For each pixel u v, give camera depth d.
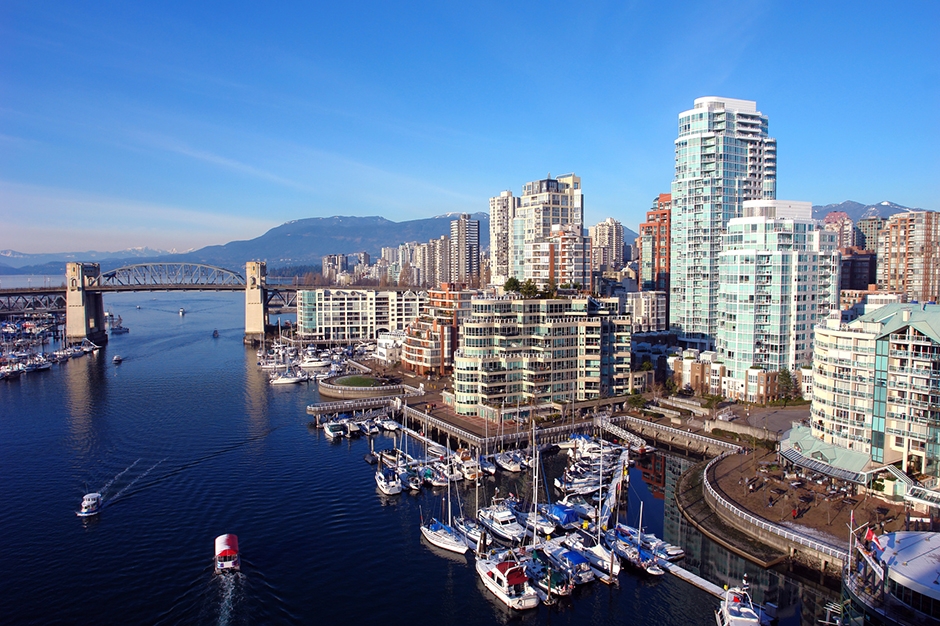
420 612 101.94
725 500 131.75
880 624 82.88
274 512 137.88
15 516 134.50
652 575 111.69
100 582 108.81
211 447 184.00
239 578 110.50
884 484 128.12
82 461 170.12
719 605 102.31
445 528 127.50
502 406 198.88
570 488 149.50
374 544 123.94
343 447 186.00
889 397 129.75
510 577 104.50
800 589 105.75
